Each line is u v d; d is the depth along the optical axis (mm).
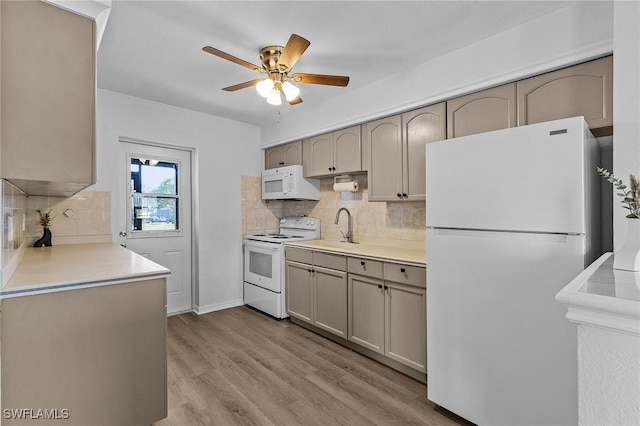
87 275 1529
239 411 1928
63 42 1395
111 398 1536
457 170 1785
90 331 1479
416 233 2951
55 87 1372
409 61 2451
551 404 1453
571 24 1771
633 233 1108
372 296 2576
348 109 3078
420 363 2238
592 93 1738
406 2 1756
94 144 1465
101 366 1509
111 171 3072
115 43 2184
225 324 3369
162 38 2119
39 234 2697
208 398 2055
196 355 2656
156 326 1666
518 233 1561
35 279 1441
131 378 1593
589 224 1479
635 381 639
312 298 3148
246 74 2680
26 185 1712
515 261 1564
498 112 2094
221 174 3859
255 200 4180
